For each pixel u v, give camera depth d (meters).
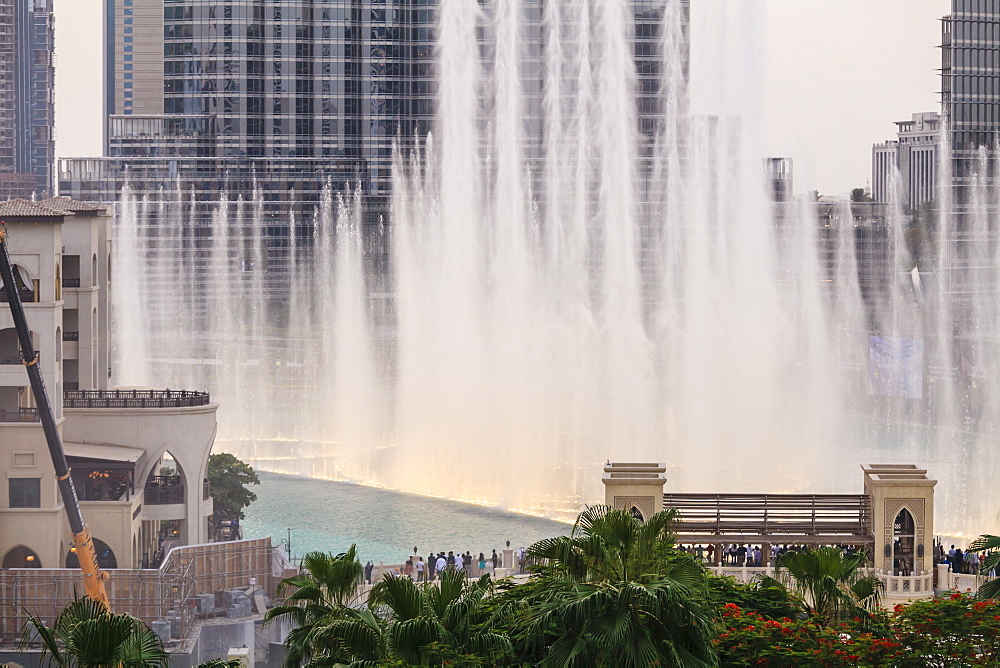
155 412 94.38
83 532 77.44
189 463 95.44
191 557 85.19
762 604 50.25
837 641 46.12
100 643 41.62
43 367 86.88
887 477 66.38
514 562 83.19
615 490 65.88
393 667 41.41
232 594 83.75
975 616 48.31
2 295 87.06
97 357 106.62
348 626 43.88
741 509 68.06
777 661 45.47
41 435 86.06
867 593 51.00
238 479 111.69
